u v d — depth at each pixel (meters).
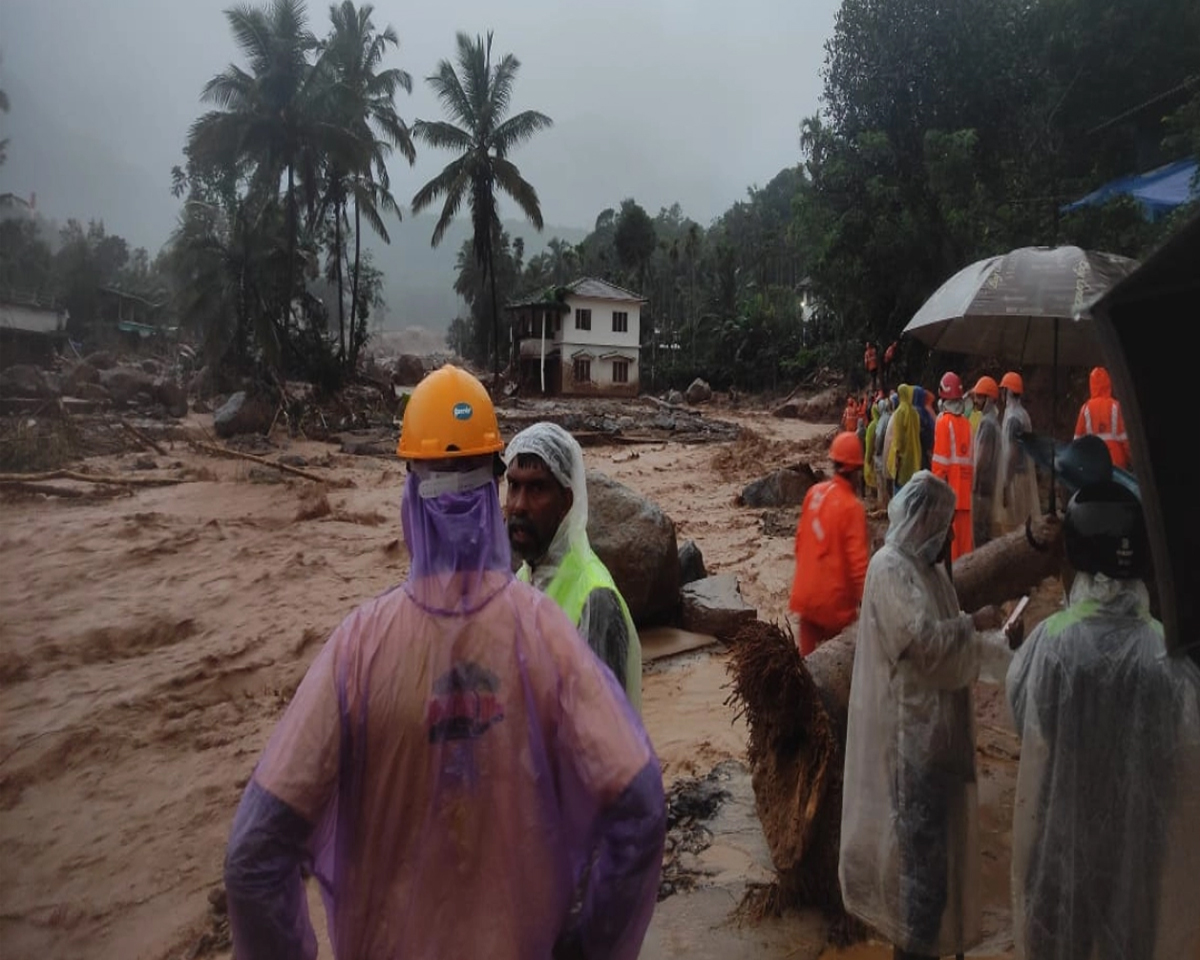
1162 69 22.09
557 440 2.88
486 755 1.67
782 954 3.46
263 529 13.82
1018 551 4.38
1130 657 2.56
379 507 15.98
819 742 3.58
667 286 75.94
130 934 4.35
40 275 38.97
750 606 7.83
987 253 21.11
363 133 40.72
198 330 38.50
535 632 1.75
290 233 35.97
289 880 1.62
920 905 3.09
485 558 1.78
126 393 33.81
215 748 6.46
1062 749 2.63
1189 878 2.50
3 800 5.74
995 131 24.03
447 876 1.65
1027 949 2.72
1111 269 4.86
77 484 18.38
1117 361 1.96
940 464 8.91
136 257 72.69
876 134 23.45
